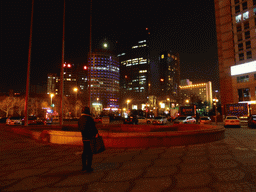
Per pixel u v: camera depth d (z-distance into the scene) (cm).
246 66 5678
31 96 8819
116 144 854
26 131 1287
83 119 469
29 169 501
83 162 472
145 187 368
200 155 669
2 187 372
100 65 18562
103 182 398
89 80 2084
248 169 484
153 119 3366
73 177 431
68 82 17975
